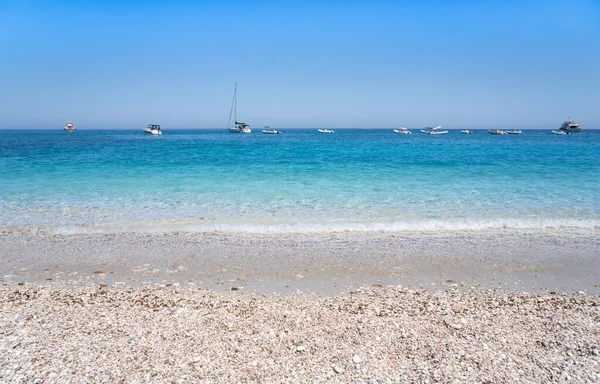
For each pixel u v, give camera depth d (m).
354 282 8.52
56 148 46.94
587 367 5.33
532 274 9.05
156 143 63.16
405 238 11.41
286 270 9.12
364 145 59.75
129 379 5.00
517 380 5.06
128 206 14.66
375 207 14.73
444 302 7.45
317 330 6.34
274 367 5.32
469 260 9.82
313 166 27.27
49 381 4.93
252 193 17.05
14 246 10.46
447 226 12.52
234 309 7.10
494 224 12.78
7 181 19.56
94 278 8.58
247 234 11.62
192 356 5.55
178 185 18.86
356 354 5.65
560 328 6.43
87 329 6.27
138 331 6.24
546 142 74.94
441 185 19.22
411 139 91.88
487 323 6.60
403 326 6.47
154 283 8.35
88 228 12.02
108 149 44.94
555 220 13.22
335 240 11.18
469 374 5.18
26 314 6.77
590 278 8.89
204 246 10.61
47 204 14.87
